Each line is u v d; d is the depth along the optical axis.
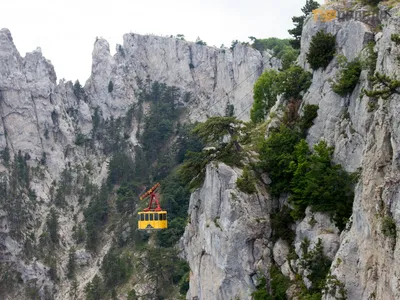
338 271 54.66
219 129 77.62
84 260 172.50
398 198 47.50
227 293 70.56
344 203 62.19
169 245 149.88
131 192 183.25
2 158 195.38
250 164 73.38
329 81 69.69
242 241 69.56
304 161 67.38
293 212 67.19
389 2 71.31
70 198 195.62
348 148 63.75
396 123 49.59
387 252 48.09
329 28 74.94
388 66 54.75
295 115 75.19
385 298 48.12
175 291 133.12
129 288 148.00
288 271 64.88
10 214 176.50
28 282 166.12
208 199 75.19
